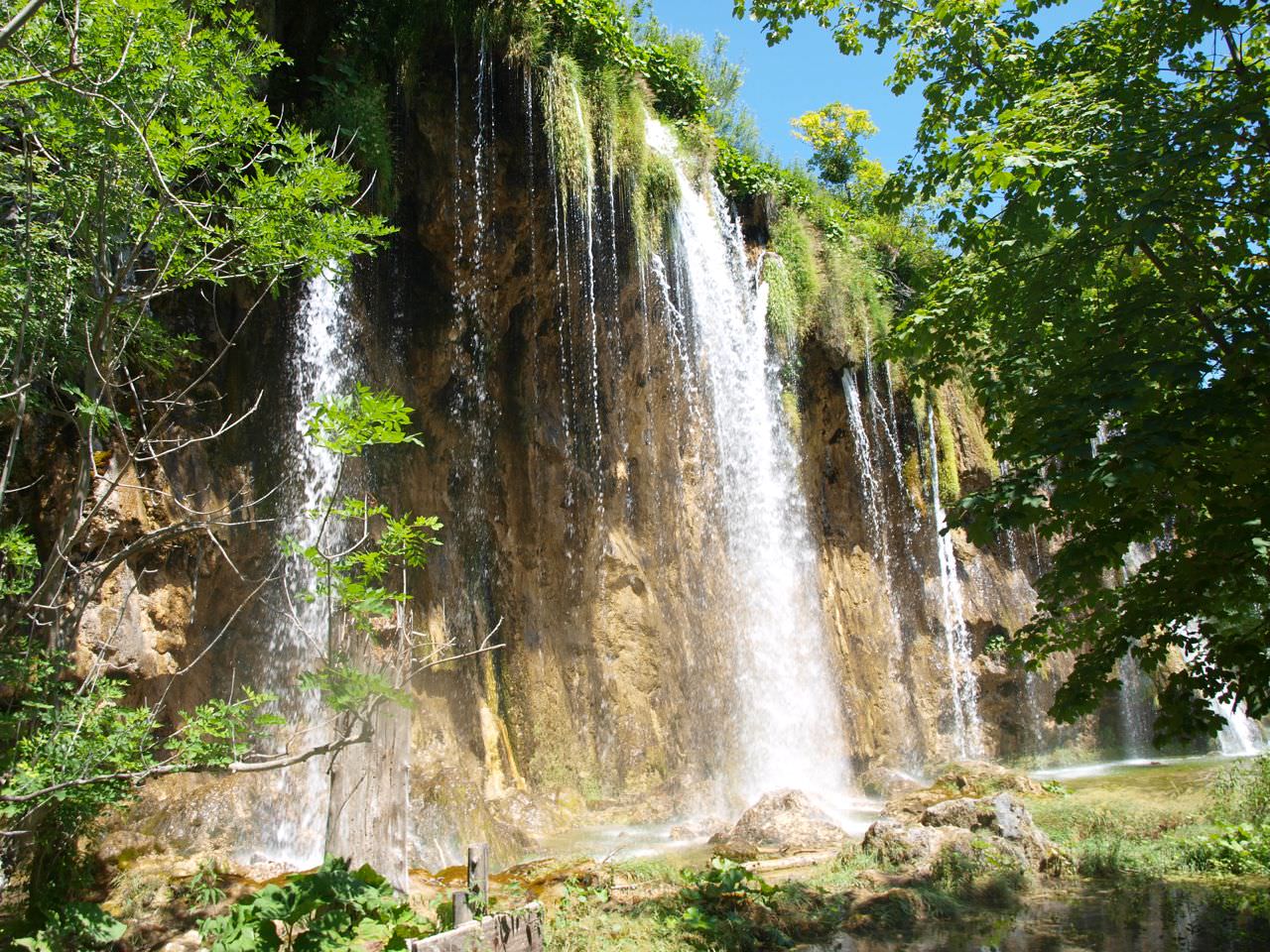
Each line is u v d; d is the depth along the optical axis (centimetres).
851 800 1656
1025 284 796
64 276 690
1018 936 717
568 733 1479
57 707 644
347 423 577
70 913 602
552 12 1602
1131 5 846
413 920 600
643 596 1628
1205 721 669
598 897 796
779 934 719
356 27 1402
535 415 1584
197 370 1133
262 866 870
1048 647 836
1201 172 661
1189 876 884
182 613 1030
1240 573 619
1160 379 589
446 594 1396
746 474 1864
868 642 2028
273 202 677
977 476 2361
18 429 612
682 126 1934
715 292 1869
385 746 755
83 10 607
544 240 1549
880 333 2162
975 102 931
